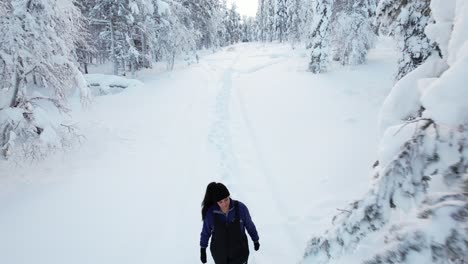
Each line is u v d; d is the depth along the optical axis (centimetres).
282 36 7075
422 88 256
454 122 195
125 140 1134
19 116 870
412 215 256
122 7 2270
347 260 448
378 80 1859
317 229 580
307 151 959
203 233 380
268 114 1405
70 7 1008
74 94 1711
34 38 891
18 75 890
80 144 1034
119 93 1928
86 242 584
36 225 636
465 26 222
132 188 783
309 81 1995
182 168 898
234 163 924
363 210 249
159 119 1395
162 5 2483
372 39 2461
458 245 185
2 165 906
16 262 536
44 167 910
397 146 265
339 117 1252
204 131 1226
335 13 2477
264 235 590
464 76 192
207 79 2448
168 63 2762
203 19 4247
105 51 2566
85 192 763
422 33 968
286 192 739
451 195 209
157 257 545
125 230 620
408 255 202
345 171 791
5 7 892
